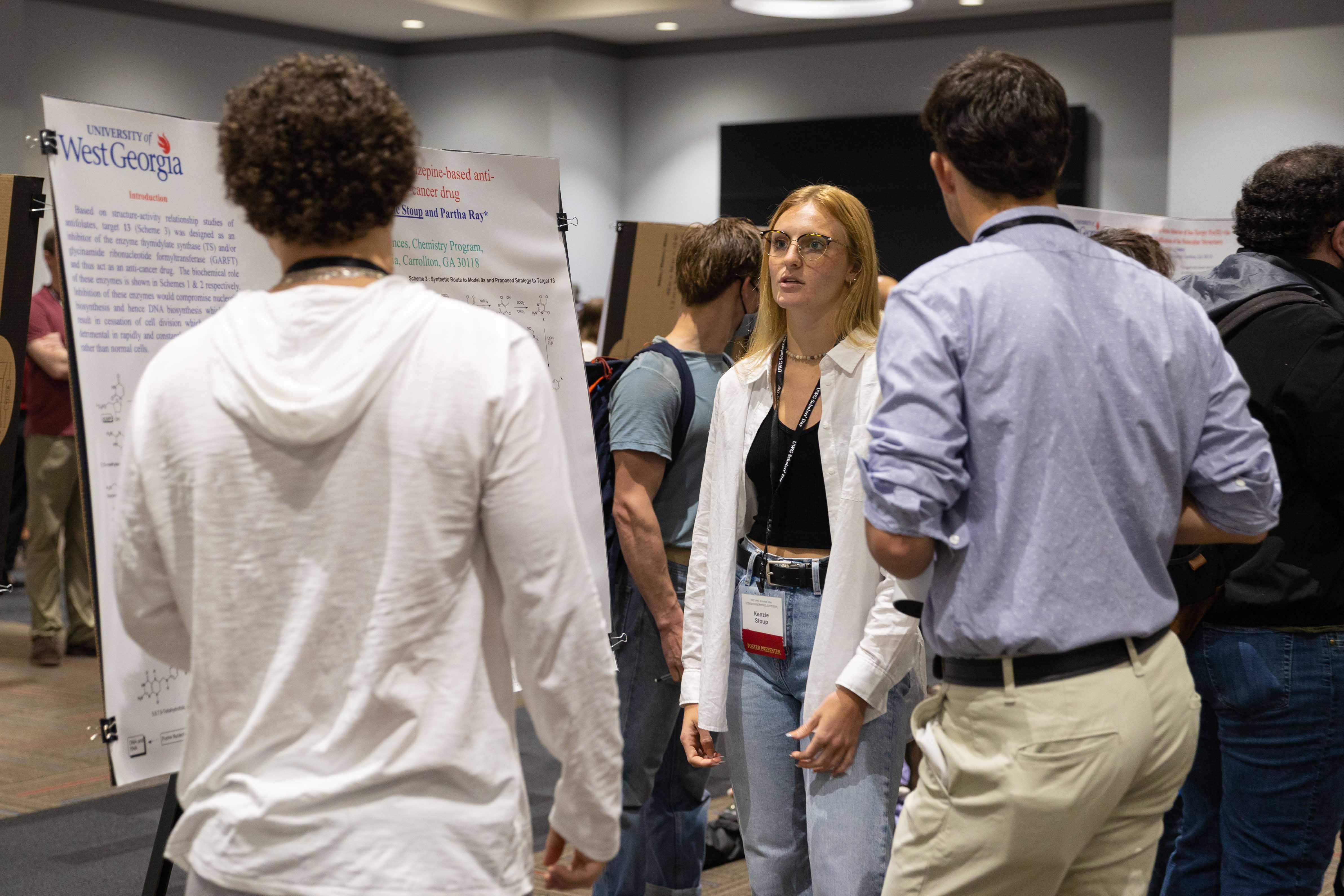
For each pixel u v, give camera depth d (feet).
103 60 25.22
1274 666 5.99
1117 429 4.24
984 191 4.56
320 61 3.68
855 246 6.13
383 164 3.61
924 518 4.17
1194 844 6.92
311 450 3.43
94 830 10.48
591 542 7.25
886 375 4.33
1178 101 22.94
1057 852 4.27
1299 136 22.07
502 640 3.68
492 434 3.49
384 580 3.40
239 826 3.34
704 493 6.55
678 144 30.40
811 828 5.93
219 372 3.49
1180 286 6.73
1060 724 4.19
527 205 7.30
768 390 6.36
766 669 6.24
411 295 3.60
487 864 3.42
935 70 27.35
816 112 28.71
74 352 5.39
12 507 21.12
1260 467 4.45
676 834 7.93
